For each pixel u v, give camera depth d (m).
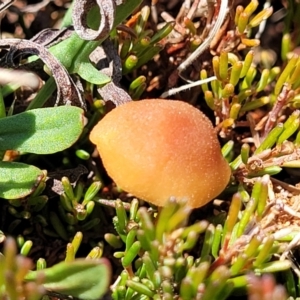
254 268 0.13
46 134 0.13
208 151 0.12
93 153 0.15
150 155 0.12
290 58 0.15
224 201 0.15
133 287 0.12
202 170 0.12
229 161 0.15
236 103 0.15
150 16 0.17
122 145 0.12
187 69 0.16
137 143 0.12
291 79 0.14
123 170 0.12
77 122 0.13
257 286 0.11
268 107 0.16
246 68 0.14
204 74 0.15
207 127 0.13
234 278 0.12
